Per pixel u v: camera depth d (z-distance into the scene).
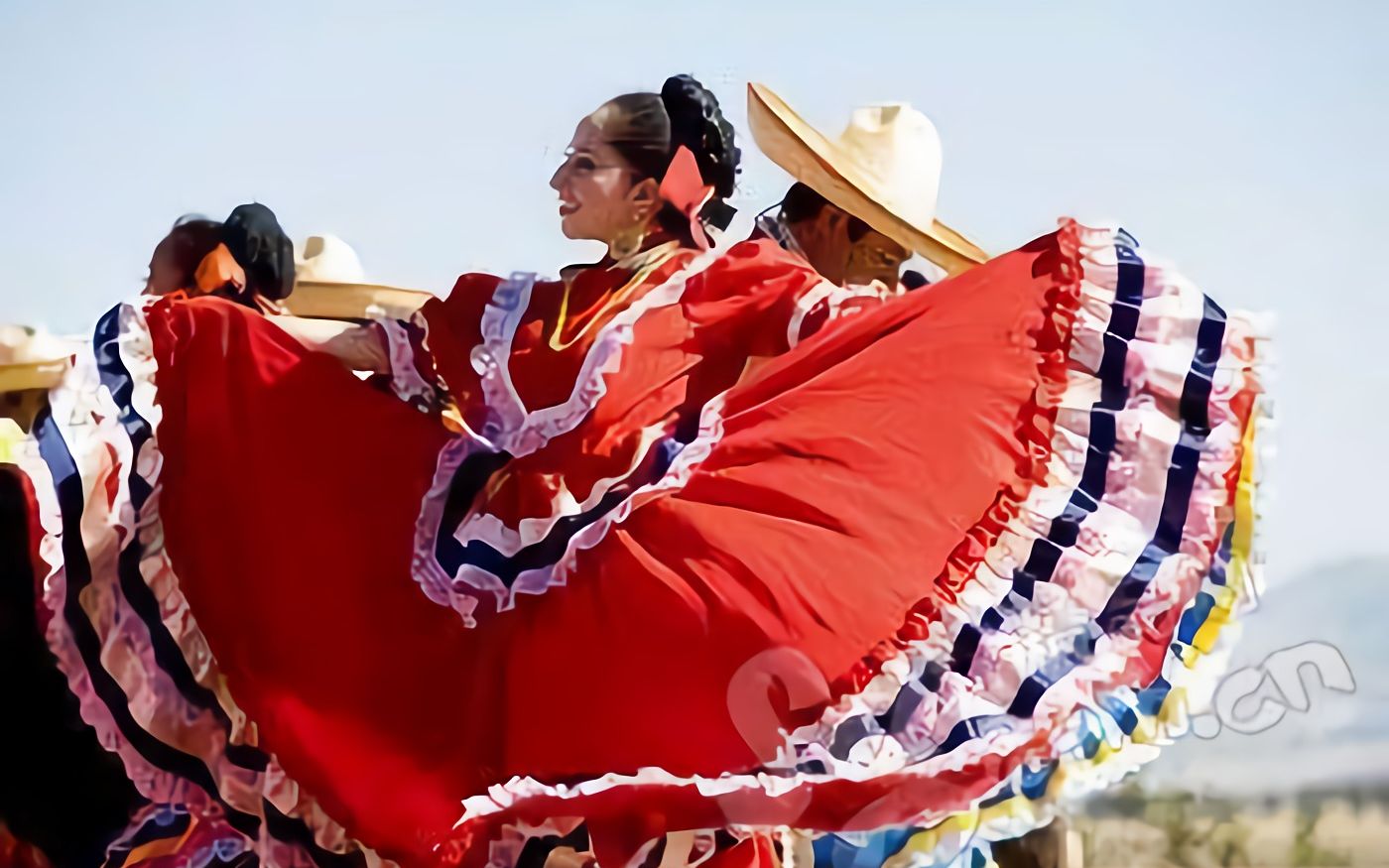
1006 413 5.92
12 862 5.89
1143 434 5.90
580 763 5.77
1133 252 6.00
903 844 5.77
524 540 5.94
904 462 5.86
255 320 6.16
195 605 5.93
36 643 5.87
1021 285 5.99
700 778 5.71
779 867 5.95
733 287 6.08
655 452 5.92
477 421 6.11
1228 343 5.93
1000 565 5.85
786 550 5.77
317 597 5.94
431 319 6.25
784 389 5.93
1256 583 5.85
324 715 5.88
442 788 5.82
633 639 5.77
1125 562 5.84
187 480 5.98
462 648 5.90
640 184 6.21
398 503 6.02
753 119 6.50
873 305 6.01
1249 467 5.90
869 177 6.65
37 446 5.89
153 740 5.86
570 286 6.19
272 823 5.85
